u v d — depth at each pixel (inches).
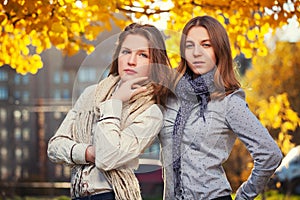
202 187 157.8
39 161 570.6
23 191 541.3
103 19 263.3
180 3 253.6
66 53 275.7
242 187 169.6
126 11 252.2
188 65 158.6
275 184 367.9
